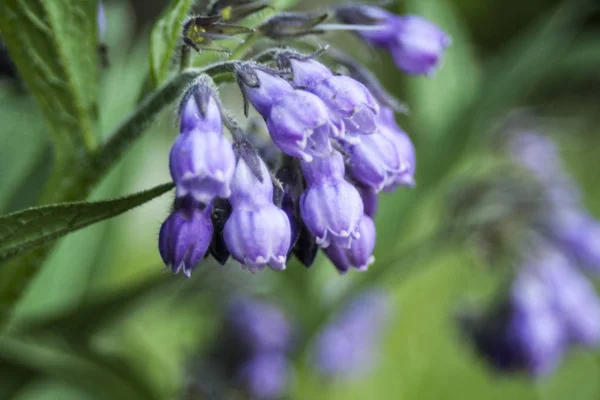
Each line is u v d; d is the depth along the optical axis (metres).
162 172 0.61
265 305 0.44
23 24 0.31
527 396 0.61
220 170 0.27
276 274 0.40
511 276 0.42
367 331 0.53
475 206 0.43
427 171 0.39
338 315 0.49
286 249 0.28
